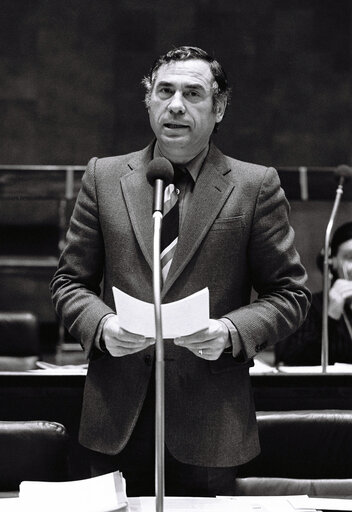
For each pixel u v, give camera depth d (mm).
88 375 5109
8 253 16672
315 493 5582
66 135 17547
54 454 5223
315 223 17125
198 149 5020
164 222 5012
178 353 4930
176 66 4934
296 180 10641
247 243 5043
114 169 5215
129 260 4973
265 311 4879
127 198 5055
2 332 10086
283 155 17531
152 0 17516
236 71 17484
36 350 10125
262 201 5055
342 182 8250
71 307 4961
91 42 17531
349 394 6758
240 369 5047
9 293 17016
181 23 17500
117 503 4445
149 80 5207
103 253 5207
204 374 4926
